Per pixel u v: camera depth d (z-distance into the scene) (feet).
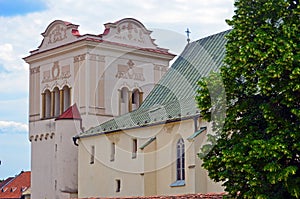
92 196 222.28
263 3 97.60
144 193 192.13
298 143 86.74
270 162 86.89
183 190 180.55
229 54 98.17
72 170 243.60
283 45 89.81
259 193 88.02
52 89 259.60
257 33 92.32
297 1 97.76
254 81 94.63
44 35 265.13
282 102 88.99
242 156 89.35
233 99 96.78
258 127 94.07
